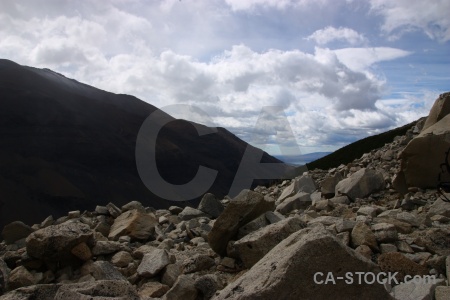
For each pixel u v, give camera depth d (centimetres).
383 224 775
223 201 1820
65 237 823
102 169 9762
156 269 752
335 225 827
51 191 8431
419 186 1430
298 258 435
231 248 832
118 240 1098
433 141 1409
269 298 421
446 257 650
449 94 1745
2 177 8212
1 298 558
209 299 637
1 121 10088
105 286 508
